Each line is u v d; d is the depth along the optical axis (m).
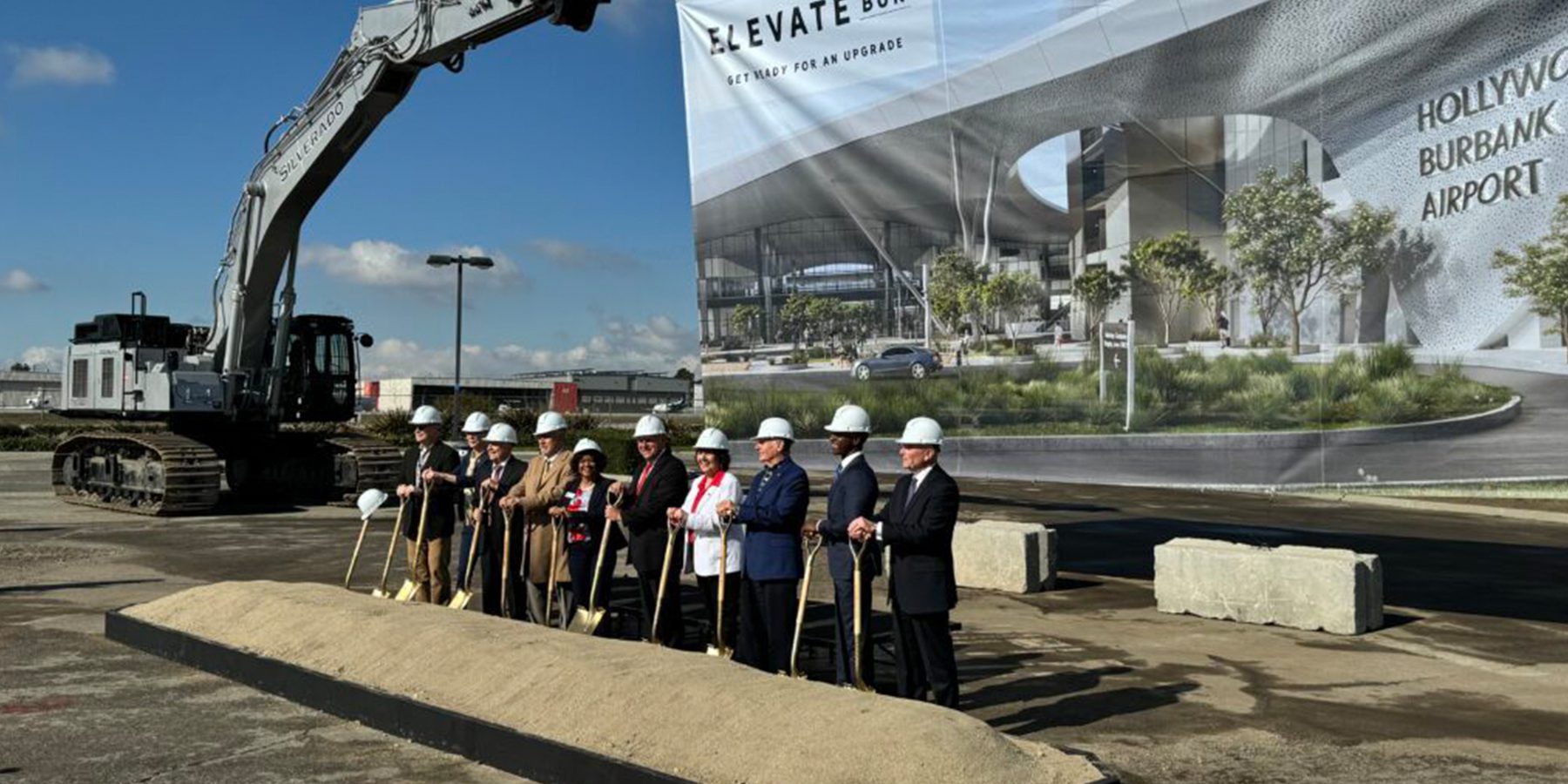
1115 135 8.59
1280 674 7.75
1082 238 8.91
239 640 7.69
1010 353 9.30
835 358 10.20
